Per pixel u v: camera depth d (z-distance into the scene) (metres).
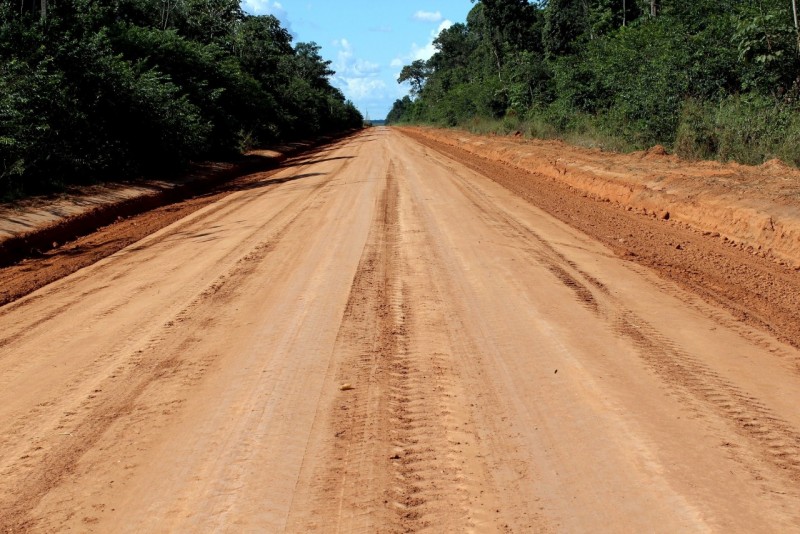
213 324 6.60
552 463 3.82
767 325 6.28
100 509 3.55
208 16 39.41
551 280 7.66
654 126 20.38
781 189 11.23
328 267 8.60
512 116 43.97
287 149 41.69
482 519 3.31
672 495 3.44
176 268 9.20
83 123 18.11
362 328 6.26
